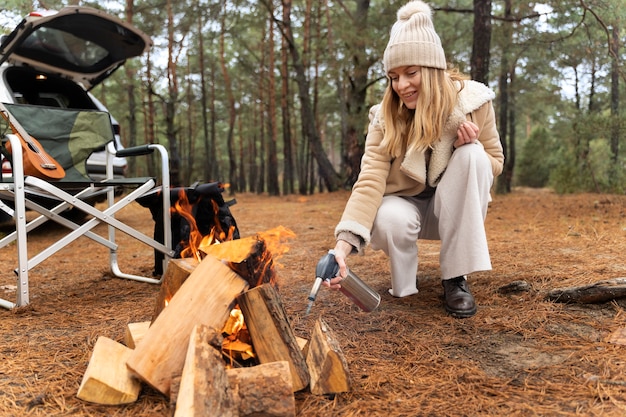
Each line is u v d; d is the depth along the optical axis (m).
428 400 1.45
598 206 6.94
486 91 2.18
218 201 2.92
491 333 1.97
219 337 1.37
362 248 2.08
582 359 1.68
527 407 1.38
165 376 1.44
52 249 2.58
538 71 14.84
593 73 14.17
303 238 4.79
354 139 12.88
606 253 3.35
